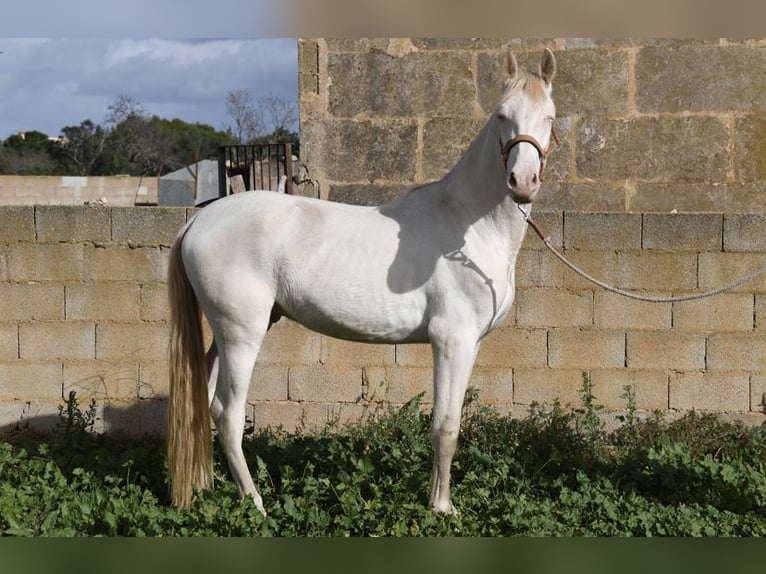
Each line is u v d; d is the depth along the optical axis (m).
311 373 6.71
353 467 5.45
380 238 4.68
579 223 6.58
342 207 4.83
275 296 4.71
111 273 6.59
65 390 6.62
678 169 7.34
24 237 6.53
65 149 47.56
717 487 5.37
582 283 6.62
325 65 7.38
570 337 6.64
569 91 7.38
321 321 4.71
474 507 4.94
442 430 4.64
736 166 7.30
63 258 6.56
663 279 6.58
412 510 4.63
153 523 4.42
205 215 4.79
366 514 4.55
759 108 7.25
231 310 4.62
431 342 4.69
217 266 4.63
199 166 20.61
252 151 9.79
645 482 5.48
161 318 6.62
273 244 4.64
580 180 7.42
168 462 4.80
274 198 4.77
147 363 6.64
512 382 6.69
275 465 5.60
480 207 4.68
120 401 6.63
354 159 7.43
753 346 6.58
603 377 6.64
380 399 6.71
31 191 23.81
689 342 6.60
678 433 6.38
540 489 5.43
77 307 6.59
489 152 4.61
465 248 4.63
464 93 7.36
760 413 6.60
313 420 6.72
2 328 6.56
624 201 7.39
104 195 24.08
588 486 5.34
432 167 7.41
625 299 6.61
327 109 7.41
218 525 4.42
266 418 6.73
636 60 7.30
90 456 5.78
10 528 4.41
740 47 7.23
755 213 6.58
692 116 7.30
